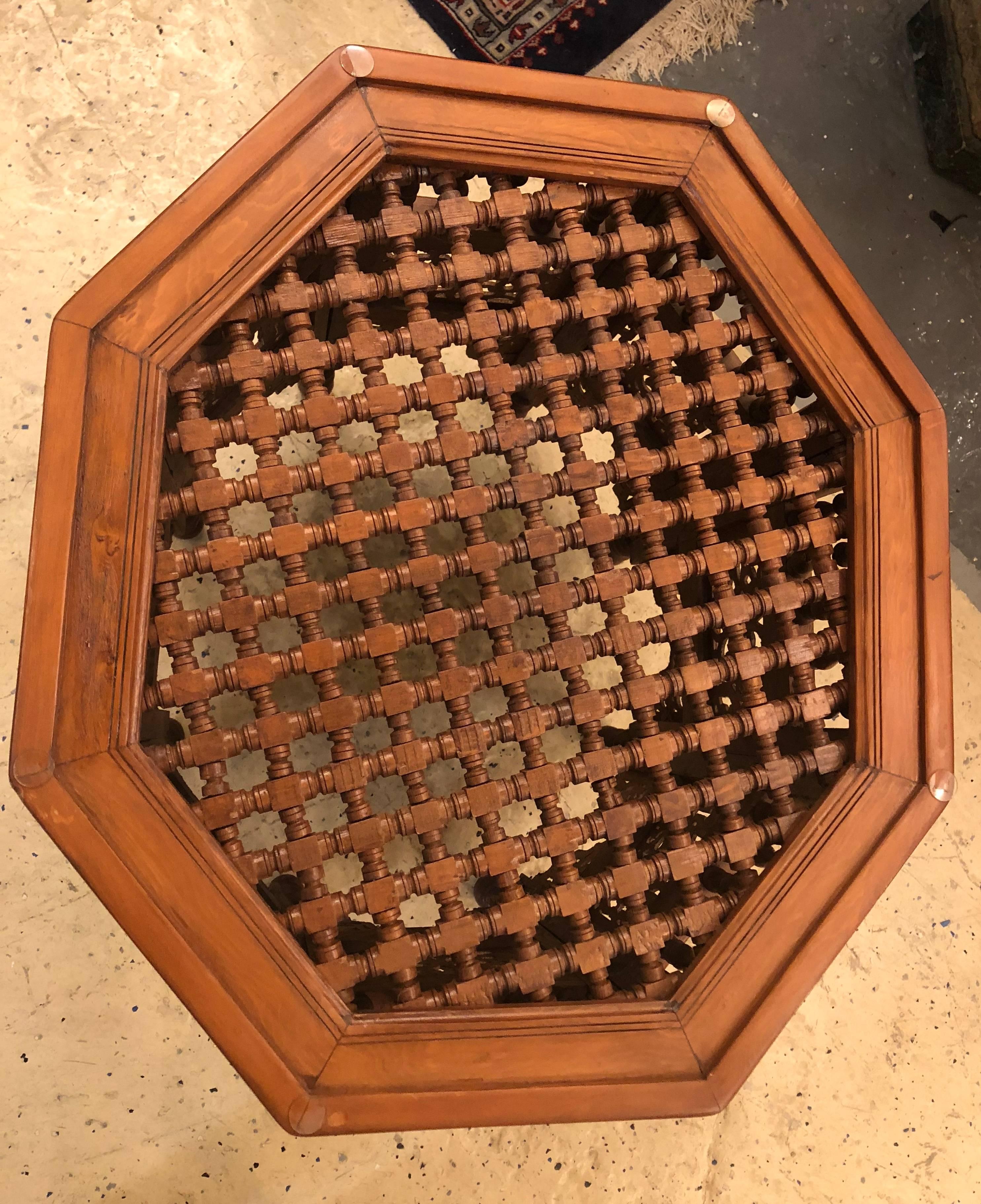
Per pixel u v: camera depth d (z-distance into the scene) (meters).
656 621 0.53
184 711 0.49
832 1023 0.88
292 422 0.50
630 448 0.53
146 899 0.46
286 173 0.50
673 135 0.54
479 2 0.92
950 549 0.87
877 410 0.55
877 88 1.03
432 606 0.51
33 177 0.83
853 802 0.53
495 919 0.50
